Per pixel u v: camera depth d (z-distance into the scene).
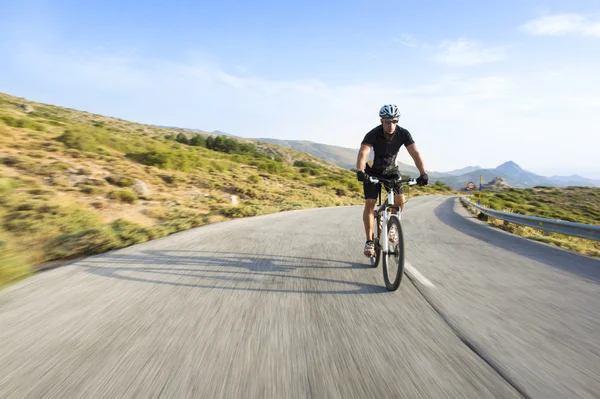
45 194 10.49
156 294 3.21
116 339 2.23
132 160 21.25
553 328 2.68
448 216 16.12
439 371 1.92
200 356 2.00
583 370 2.00
